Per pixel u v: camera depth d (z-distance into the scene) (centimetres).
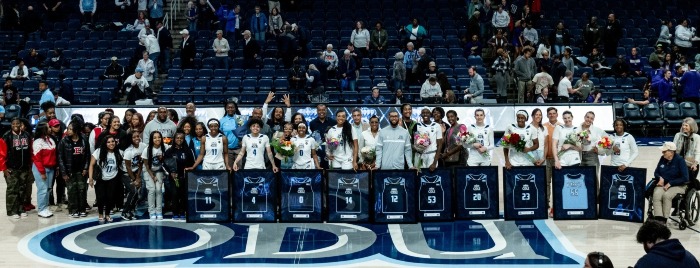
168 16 2472
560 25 2245
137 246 1042
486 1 2309
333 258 982
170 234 1102
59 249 1030
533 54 2164
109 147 1167
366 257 985
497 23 2295
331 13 2452
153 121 1260
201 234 1101
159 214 1194
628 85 2161
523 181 1162
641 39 2369
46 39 2362
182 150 1180
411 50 2119
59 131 1247
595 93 2008
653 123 2011
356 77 2102
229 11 2358
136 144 1175
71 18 2494
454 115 1209
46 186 1209
